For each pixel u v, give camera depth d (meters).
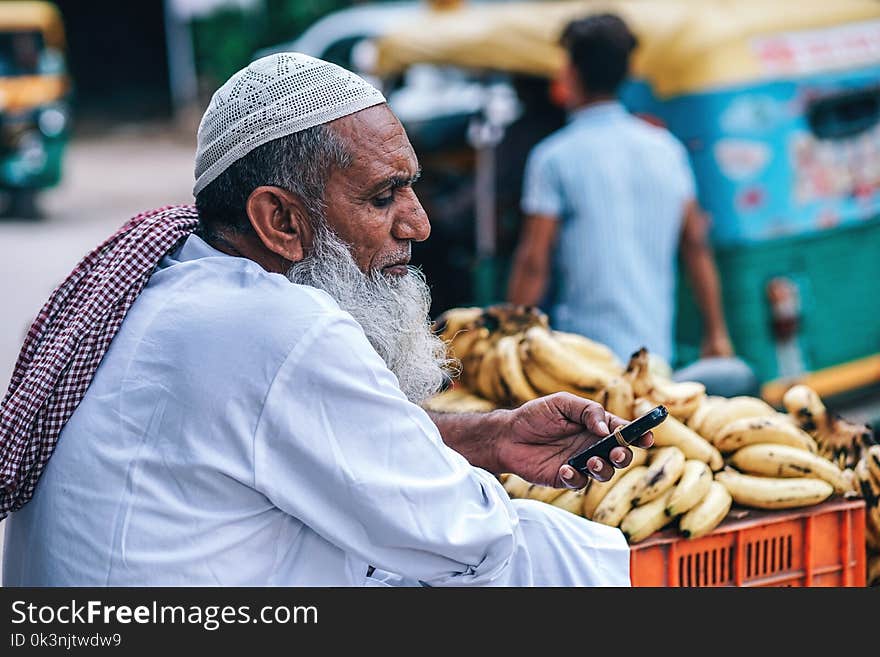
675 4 4.72
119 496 1.73
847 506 2.23
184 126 20.22
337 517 1.72
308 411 1.69
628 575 2.01
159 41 22.89
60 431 1.79
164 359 1.75
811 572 2.21
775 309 4.51
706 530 2.12
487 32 5.17
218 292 1.78
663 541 2.12
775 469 2.24
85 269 1.93
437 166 6.10
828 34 4.67
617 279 4.15
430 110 6.29
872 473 2.34
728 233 4.45
